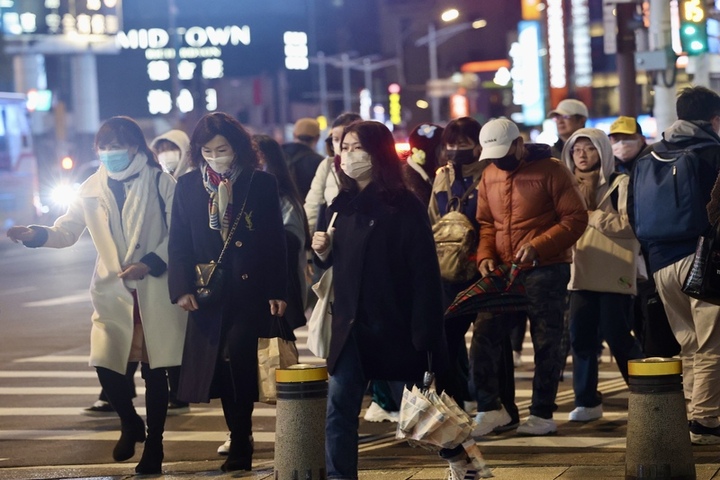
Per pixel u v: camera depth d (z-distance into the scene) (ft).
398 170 40.47
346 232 40.65
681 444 40.88
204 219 47.44
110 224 50.21
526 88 341.00
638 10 116.67
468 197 55.57
